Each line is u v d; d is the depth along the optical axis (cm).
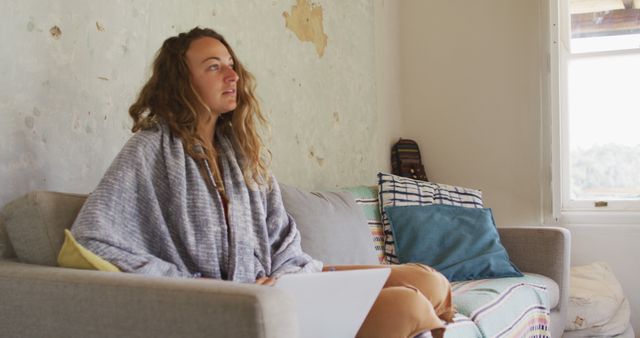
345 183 338
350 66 346
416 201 289
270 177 184
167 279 112
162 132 157
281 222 180
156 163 151
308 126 305
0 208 155
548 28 371
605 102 378
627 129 374
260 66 269
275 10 280
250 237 163
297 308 119
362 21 362
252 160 175
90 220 134
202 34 172
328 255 219
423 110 414
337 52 334
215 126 178
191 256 148
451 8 409
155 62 171
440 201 296
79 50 179
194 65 166
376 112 376
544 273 282
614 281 346
